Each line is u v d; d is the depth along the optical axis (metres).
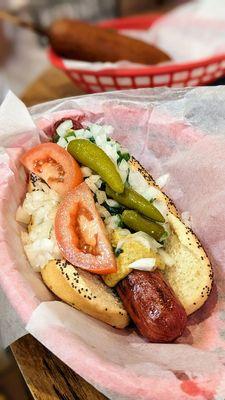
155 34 0.49
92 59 0.43
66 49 0.43
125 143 0.31
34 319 0.21
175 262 0.27
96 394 0.23
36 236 0.26
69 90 0.44
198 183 0.29
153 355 0.22
